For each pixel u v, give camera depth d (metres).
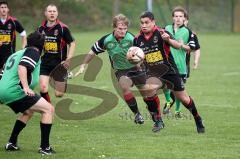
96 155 22.00
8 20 36.12
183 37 30.78
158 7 116.00
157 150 22.92
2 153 22.12
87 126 28.41
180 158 21.61
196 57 33.06
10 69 21.11
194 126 28.67
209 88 44.19
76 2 113.12
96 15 115.25
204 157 21.80
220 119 30.75
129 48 26.86
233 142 24.80
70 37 31.34
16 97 21.08
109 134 26.30
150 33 26.39
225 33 114.31
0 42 36.09
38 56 20.84
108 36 28.03
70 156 21.75
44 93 30.59
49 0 101.56
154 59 26.45
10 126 27.98
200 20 119.12
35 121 29.28
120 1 119.12
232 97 39.47
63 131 26.94
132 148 23.28
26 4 102.25
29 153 22.14
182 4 121.62
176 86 26.44
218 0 121.81
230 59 68.81
